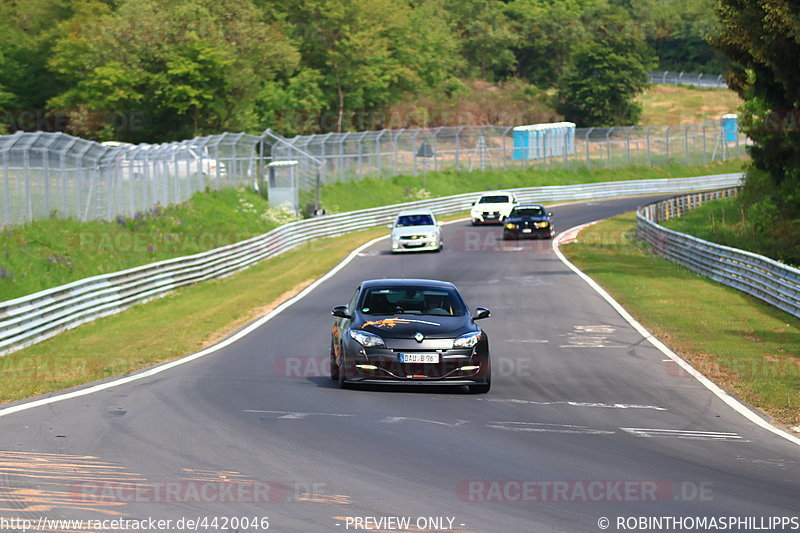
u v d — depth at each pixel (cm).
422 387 3469
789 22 7862
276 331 5172
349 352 3281
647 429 2736
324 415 2819
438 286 3659
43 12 18612
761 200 12044
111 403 2992
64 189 8062
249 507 1803
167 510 1777
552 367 3972
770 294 6159
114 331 5412
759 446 2539
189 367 3953
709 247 7725
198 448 2325
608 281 7338
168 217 9875
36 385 3459
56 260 7219
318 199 12838
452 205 15562
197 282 8025
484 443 2458
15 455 2222
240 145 12825
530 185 19038
